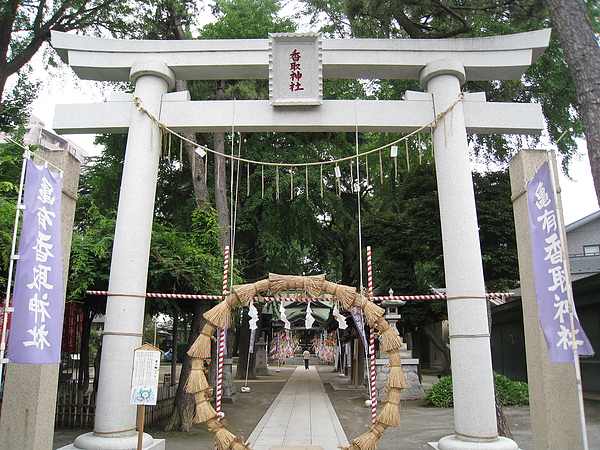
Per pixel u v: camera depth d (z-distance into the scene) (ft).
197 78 22.70
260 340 78.84
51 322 14.73
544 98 37.70
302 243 55.36
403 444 24.41
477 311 18.49
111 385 18.04
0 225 19.95
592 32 18.75
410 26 31.91
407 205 50.62
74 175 18.42
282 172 49.49
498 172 45.39
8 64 33.94
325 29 42.06
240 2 49.57
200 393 16.87
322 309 93.20
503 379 36.81
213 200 47.21
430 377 68.59
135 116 20.79
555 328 15.37
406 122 21.26
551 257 15.79
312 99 21.03
